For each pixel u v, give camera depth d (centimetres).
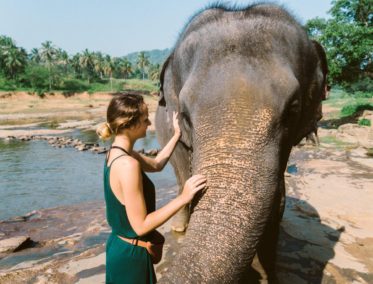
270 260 341
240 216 188
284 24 274
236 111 215
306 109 313
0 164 1318
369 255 432
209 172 203
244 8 288
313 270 393
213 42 252
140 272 221
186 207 498
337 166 950
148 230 207
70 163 1319
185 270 173
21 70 9462
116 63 11844
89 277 388
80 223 599
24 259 459
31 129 2797
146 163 272
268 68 234
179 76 296
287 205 624
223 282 173
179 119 315
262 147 210
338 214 573
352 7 2134
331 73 2083
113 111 217
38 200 846
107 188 217
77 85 9925
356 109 2606
